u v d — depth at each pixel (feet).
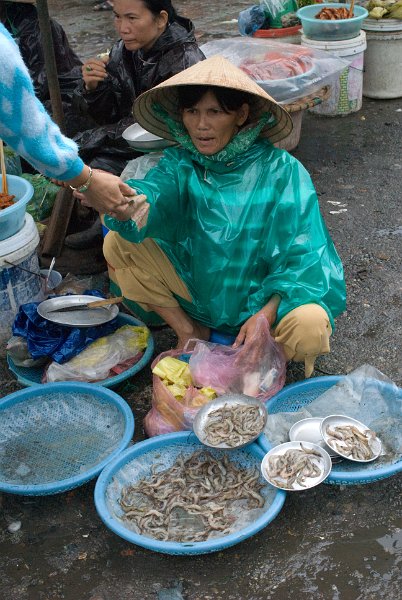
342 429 7.24
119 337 8.42
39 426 7.77
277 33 14.07
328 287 7.60
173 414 7.43
